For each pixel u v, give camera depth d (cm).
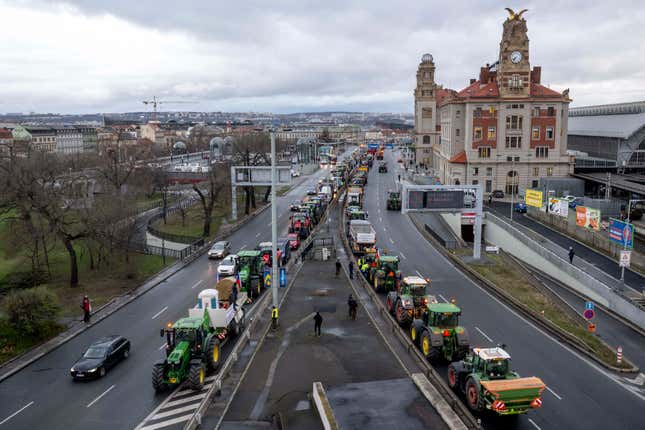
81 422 2283
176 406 2408
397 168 16512
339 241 6544
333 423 2053
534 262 5591
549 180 8188
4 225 6725
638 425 2242
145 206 9962
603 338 3509
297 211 7606
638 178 8150
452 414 2142
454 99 9400
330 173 14625
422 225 7700
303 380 2614
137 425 2239
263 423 2197
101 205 5244
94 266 5469
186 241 6800
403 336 3130
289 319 3622
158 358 3030
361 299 4084
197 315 2952
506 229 6300
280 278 4497
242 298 3525
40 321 3350
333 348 3055
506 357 2206
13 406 2452
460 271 5156
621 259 4178
